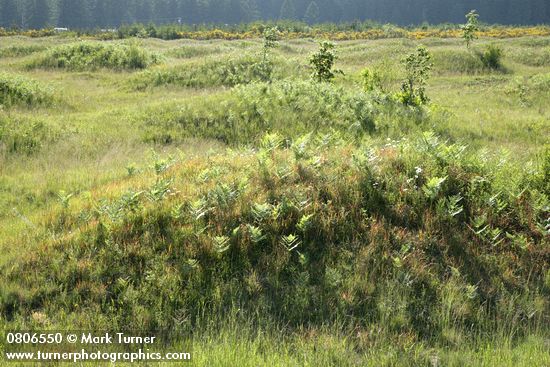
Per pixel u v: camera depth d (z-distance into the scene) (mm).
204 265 6055
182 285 5777
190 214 6852
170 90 23234
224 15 139125
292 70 25031
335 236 6590
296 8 159250
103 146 13062
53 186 10070
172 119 14938
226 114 14828
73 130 14156
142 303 5543
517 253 6543
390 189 7340
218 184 7211
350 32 60719
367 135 13305
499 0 141625
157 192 7273
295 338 5059
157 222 6789
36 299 5641
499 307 5656
